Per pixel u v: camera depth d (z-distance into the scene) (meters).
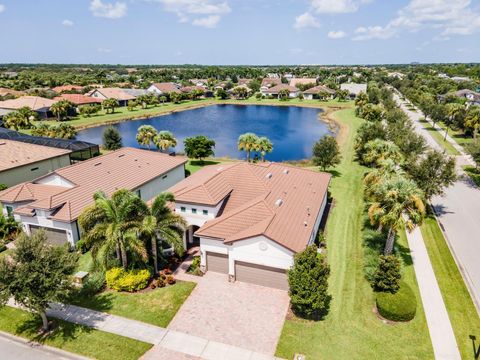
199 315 24.39
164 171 46.66
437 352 21.17
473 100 119.69
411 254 32.31
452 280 28.44
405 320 23.61
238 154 75.75
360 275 28.92
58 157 55.44
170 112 137.12
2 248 33.31
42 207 33.16
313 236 32.06
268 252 26.48
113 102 128.12
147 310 24.91
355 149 65.00
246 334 22.64
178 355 21.02
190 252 32.72
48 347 21.83
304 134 96.06
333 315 24.30
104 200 26.20
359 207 42.66
